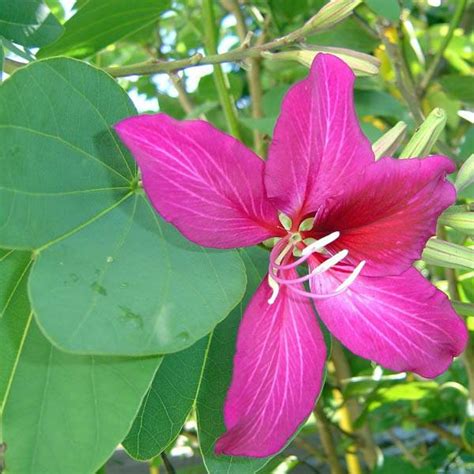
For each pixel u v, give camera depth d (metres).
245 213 0.20
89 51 0.31
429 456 0.46
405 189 0.20
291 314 0.21
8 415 0.18
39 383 0.18
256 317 0.20
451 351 0.21
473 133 0.35
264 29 0.41
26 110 0.19
